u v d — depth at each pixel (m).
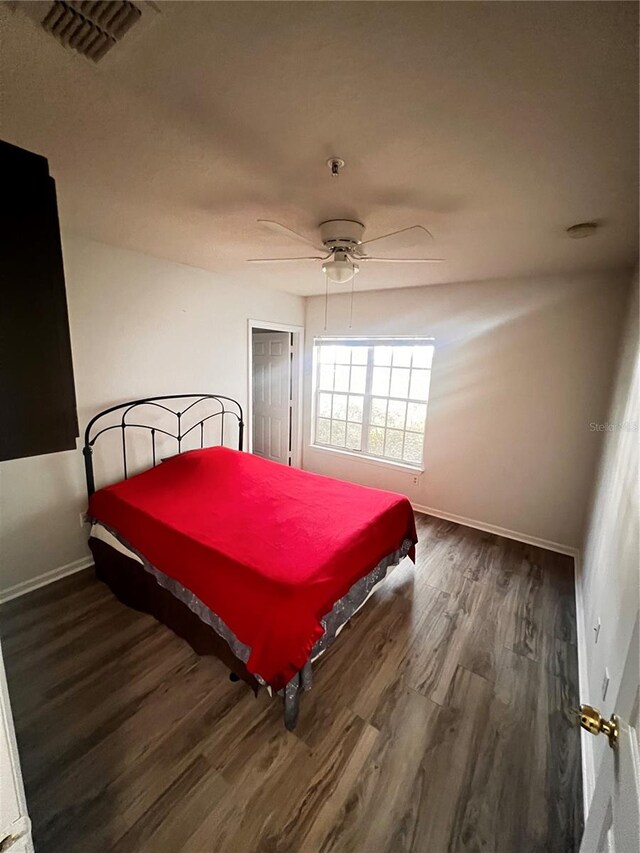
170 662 1.96
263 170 1.49
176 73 0.98
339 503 2.54
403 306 3.84
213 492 2.63
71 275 2.46
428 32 0.84
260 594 1.66
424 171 1.46
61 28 0.84
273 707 1.72
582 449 3.04
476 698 1.80
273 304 4.12
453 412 3.66
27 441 0.77
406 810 1.34
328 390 4.67
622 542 1.52
